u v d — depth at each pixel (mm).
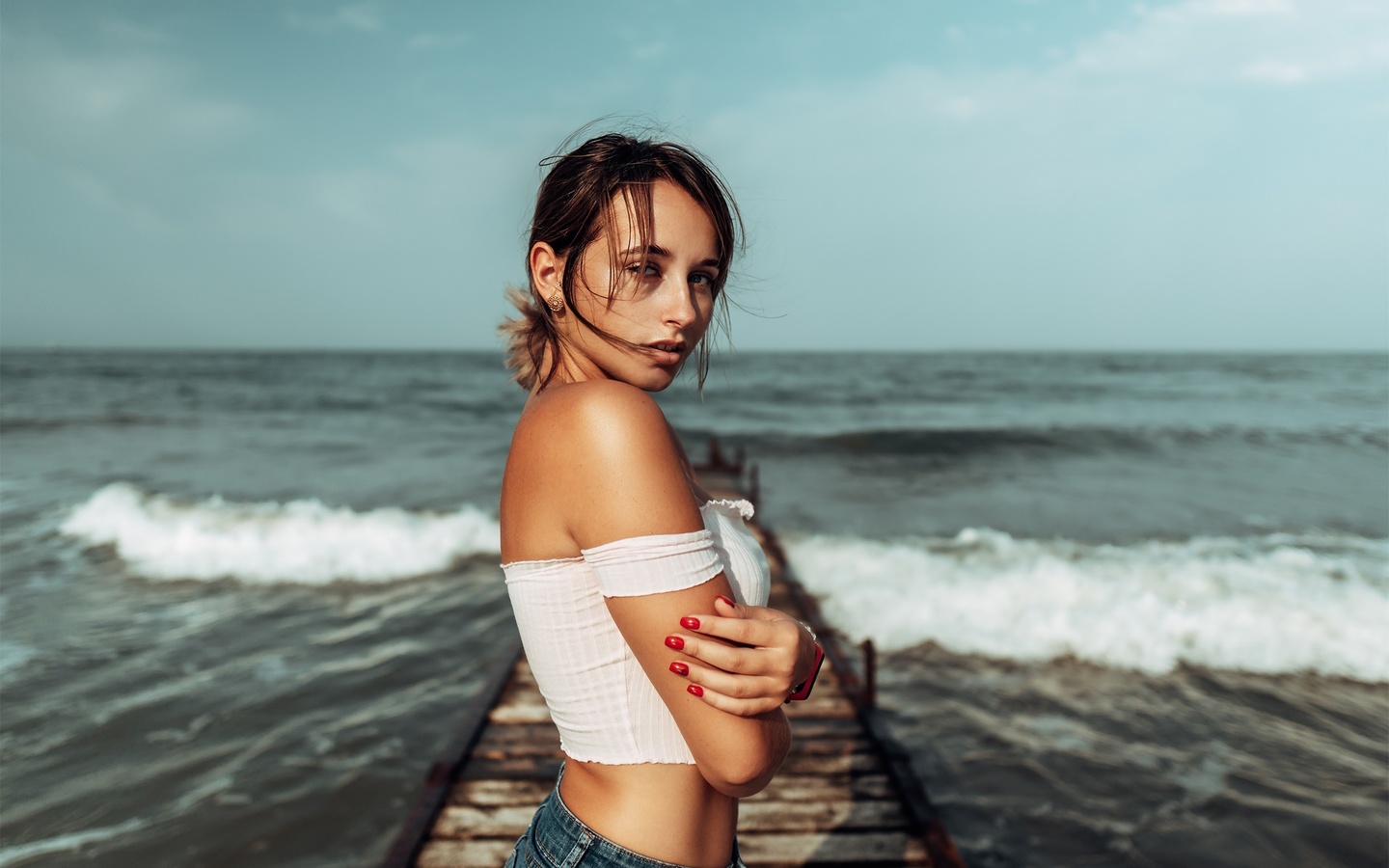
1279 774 5469
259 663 7273
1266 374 80375
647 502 778
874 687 5207
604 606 885
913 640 7832
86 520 12445
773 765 793
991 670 7172
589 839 933
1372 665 7219
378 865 4434
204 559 10648
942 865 3424
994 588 9141
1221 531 13438
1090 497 16672
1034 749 5797
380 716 6195
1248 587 9078
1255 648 7539
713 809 975
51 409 36094
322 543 11305
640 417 813
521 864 1020
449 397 46781
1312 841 4730
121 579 9945
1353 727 6156
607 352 906
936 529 13516
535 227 953
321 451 22875
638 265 866
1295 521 14336
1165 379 70375
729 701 747
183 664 7223
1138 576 9508
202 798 5051
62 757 5531
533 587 888
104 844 4598
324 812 4898
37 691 6609
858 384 63062
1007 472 20156
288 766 5426
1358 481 18734
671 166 873
